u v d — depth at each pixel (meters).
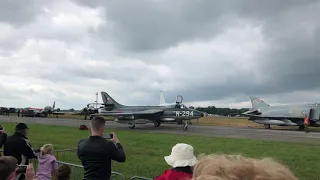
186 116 39.62
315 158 13.58
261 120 43.44
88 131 28.30
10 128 29.80
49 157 6.87
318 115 37.84
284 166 1.19
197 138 22.97
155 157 13.67
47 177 6.74
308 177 9.83
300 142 22.09
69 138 21.41
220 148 17.08
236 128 40.69
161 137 23.62
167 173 3.39
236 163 1.17
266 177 1.07
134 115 40.31
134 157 13.64
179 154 3.47
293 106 41.03
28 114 69.62
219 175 1.12
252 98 48.81
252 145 18.64
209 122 62.06
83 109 56.06
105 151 4.94
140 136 24.52
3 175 3.70
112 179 8.09
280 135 29.02
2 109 80.19
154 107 43.16
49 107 72.44
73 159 12.90
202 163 1.26
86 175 4.99
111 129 37.19
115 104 48.88
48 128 31.16
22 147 7.01
